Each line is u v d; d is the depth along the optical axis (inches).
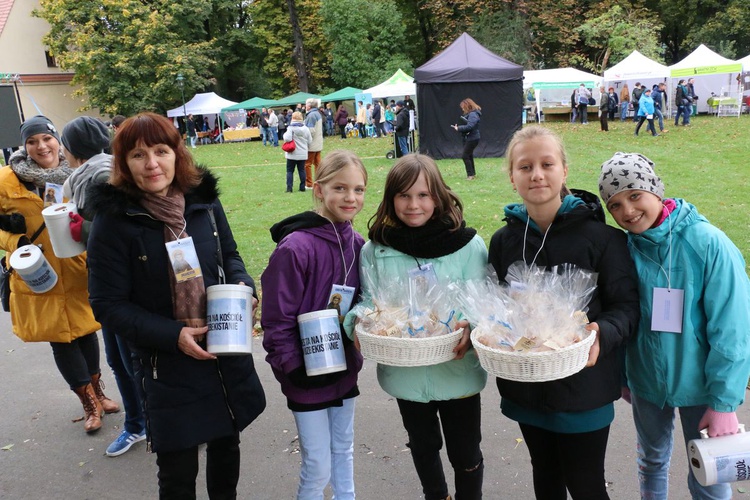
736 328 76.7
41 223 131.5
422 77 590.6
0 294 137.5
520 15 1200.8
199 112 1166.3
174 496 91.8
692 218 80.4
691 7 1309.1
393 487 115.8
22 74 1230.9
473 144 458.0
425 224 89.6
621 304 80.0
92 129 121.4
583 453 82.1
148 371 89.7
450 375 89.8
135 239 86.7
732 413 77.9
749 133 658.8
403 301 86.3
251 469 125.0
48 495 119.6
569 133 773.3
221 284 90.6
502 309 77.0
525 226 85.3
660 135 692.7
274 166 643.5
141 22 1150.3
